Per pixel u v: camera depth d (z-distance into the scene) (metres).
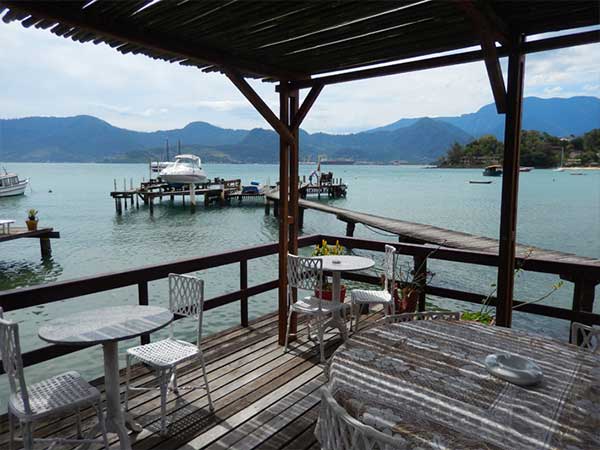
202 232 15.80
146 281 2.87
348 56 2.79
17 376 1.54
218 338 3.38
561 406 1.17
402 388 1.27
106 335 1.79
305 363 2.91
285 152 3.14
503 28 2.13
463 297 3.62
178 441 2.01
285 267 3.19
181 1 1.90
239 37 2.41
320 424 1.19
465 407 1.16
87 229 16.31
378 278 4.26
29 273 9.76
